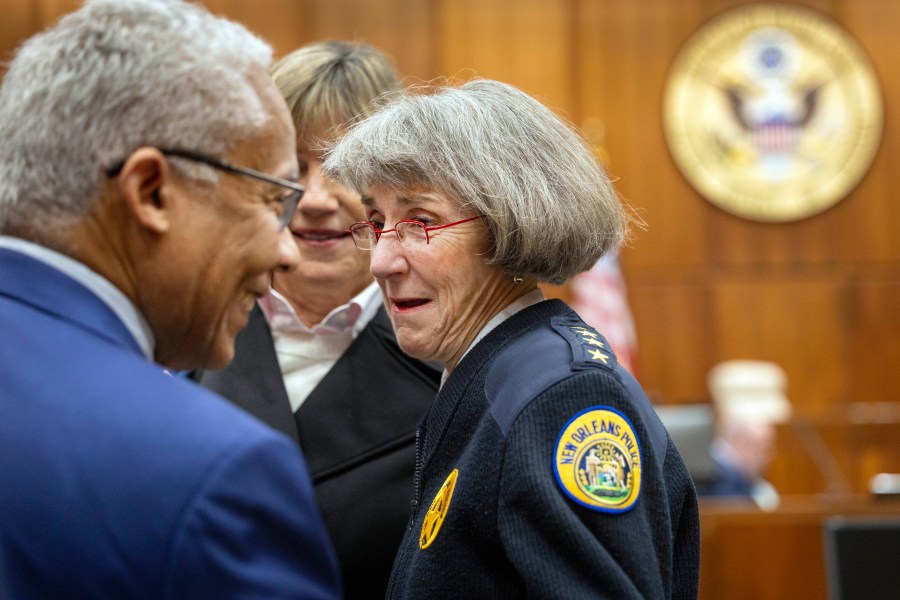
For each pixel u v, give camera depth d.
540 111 3.00
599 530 2.47
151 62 2.15
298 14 12.91
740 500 9.26
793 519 8.98
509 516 2.51
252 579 1.89
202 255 2.25
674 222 13.15
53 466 1.96
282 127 2.35
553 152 2.93
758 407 11.59
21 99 2.16
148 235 2.20
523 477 2.50
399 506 3.66
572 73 13.10
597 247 2.95
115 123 2.13
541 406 2.58
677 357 13.18
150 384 2.05
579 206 2.89
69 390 2.03
